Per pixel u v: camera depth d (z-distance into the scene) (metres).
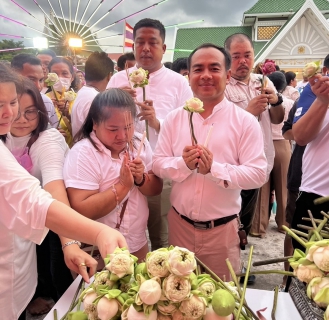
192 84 1.52
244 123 1.50
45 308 2.00
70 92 2.40
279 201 3.20
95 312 0.73
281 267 2.54
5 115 0.91
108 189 1.36
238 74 2.36
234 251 1.57
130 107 1.39
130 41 6.60
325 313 0.65
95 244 0.89
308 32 12.50
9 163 0.91
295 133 1.64
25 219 0.90
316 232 0.87
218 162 1.49
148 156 1.64
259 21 14.38
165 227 2.20
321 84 1.42
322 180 1.59
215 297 0.67
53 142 1.41
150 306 0.64
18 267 1.16
